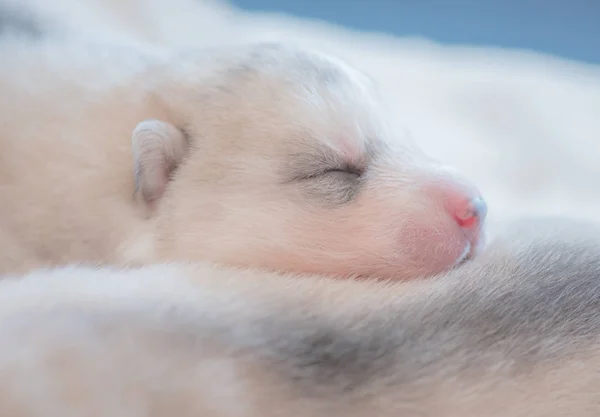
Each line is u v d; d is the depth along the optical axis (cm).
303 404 29
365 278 34
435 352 30
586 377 30
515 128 47
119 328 29
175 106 37
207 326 30
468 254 35
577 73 53
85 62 39
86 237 36
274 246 35
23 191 36
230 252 35
